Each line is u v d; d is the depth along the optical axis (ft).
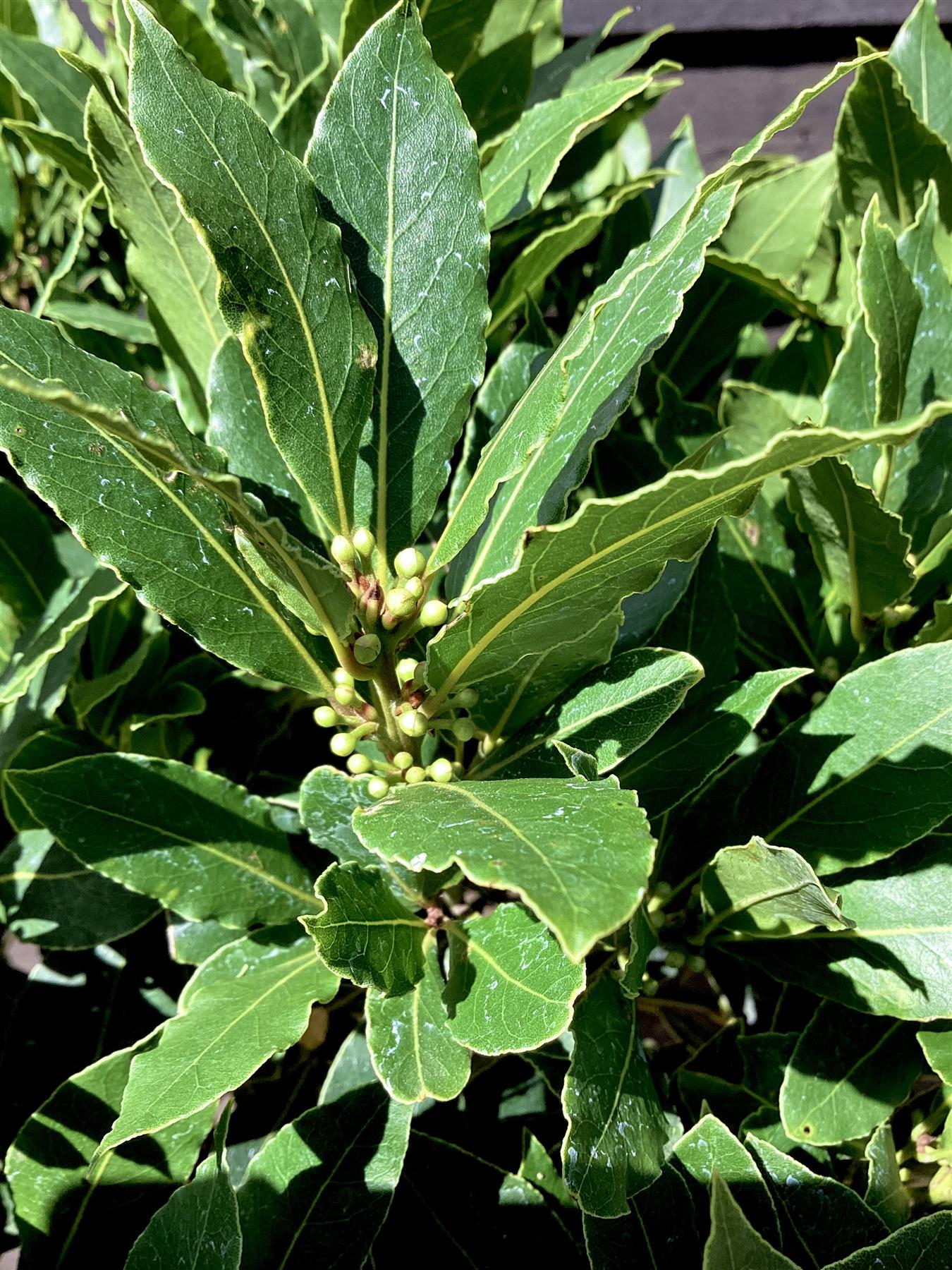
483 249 0.66
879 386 0.84
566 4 1.88
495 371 0.91
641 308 0.63
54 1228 0.77
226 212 0.56
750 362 1.30
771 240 1.23
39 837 0.95
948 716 0.74
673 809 0.85
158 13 0.93
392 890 0.71
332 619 0.60
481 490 0.64
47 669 0.94
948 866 0.75
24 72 1.06
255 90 1.06
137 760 0.80
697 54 1.94
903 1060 0.76
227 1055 0.63
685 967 0.91
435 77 0.65
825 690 0.98
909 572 0.83
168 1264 0.66
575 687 0.70
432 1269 0.79
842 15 1.86
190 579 0.63
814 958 0.77
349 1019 1.00
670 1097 0.86
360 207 0.66
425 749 0.80
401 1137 0.74
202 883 0.79
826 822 0.77
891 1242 0.68
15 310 0.62
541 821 0.48
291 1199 0.73
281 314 0.59
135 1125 0.59
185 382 0.94
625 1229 0.71
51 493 0.61
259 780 0.99
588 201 1.07
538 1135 0.92
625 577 0.58
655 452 1.00
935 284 0.93
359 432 0.63
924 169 1.04
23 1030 0.96
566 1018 0.56
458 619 0.56
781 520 1.00
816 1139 0.73
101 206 1.11
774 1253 0.64
